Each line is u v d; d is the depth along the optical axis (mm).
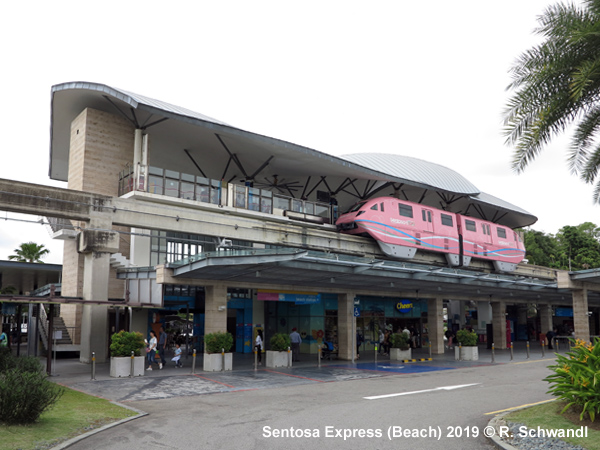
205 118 29469
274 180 39688
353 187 43438
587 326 30906
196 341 29547
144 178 27547
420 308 36250
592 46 12703
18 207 22172
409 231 36094
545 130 13578
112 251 24688
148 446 8820
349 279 24281
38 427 9664
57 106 30641
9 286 48469
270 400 13789
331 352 27328
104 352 24266
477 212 54875
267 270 20672
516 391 15328
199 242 29359
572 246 72250
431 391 15445
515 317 50500
